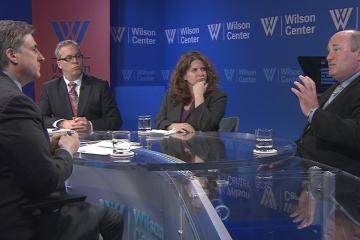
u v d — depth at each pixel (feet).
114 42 17.84
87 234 5.68
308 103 8.37
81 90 12.03
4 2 15.72
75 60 11.85
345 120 8.05
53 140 6.17
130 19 18.11
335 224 5.39
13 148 5.01
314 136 8.85
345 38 8.58
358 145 7.89
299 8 13.97
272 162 6.29
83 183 7.23
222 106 10.57
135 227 6.64
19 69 5.80
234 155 6.35
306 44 13.84
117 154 6.34
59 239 5.44
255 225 5.45
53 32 16.47
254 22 15.40
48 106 12.01
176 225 5.75
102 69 16.63
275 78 14.89
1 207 5.10
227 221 5.44
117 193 6.82
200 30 17.38
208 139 7.93
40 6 16.29
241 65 15.98
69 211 5.78
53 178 5.24
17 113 5.08
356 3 12.45
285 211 5.62
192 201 5.64
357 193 5.88
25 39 5.76
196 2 17.43
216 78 10.96
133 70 18.40
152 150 6.82
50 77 16.53
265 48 15.11
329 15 13.16
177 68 10.91
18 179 5.12
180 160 5.98
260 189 5.85
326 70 10.85
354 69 8.59
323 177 6.25
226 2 16.31
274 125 15.05
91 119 11.97
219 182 6.01
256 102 15.58
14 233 5.14
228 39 16.37
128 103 18.30
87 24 16.55
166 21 18.76
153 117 18.88
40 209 5.22
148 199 6.34
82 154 6.49
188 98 10.87
